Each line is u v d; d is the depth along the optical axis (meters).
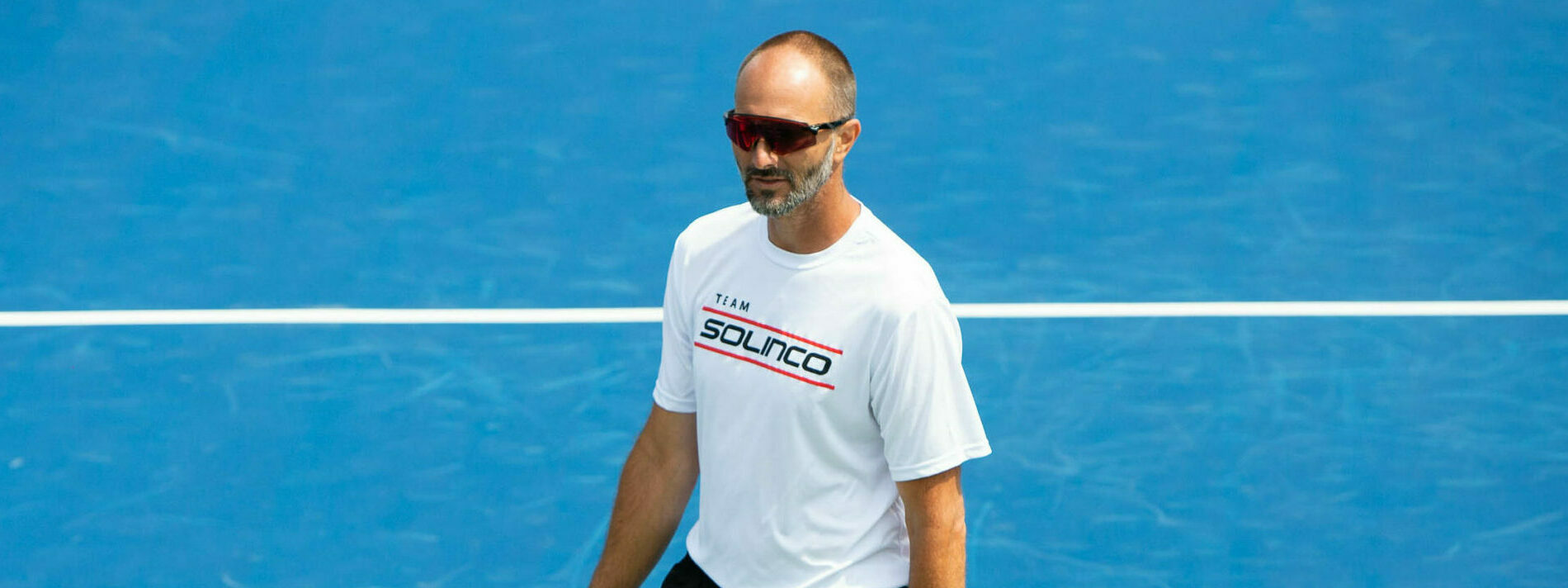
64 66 20.77
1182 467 15.53
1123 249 18.12
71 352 16.88
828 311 9.08
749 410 9.41
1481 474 15.36
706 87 20.48
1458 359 16.67
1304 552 14.59
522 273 17.91
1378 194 18.67
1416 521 14.87
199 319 17.33
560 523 15.02
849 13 21.61
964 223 18.52
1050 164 19.28
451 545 14.74
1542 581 14.20
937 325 9.02
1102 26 21.30
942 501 9.24
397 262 18.06
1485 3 21.30
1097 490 15.30
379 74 20.73
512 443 15.88
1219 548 14.64
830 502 9.54
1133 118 19.88
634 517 10.74
